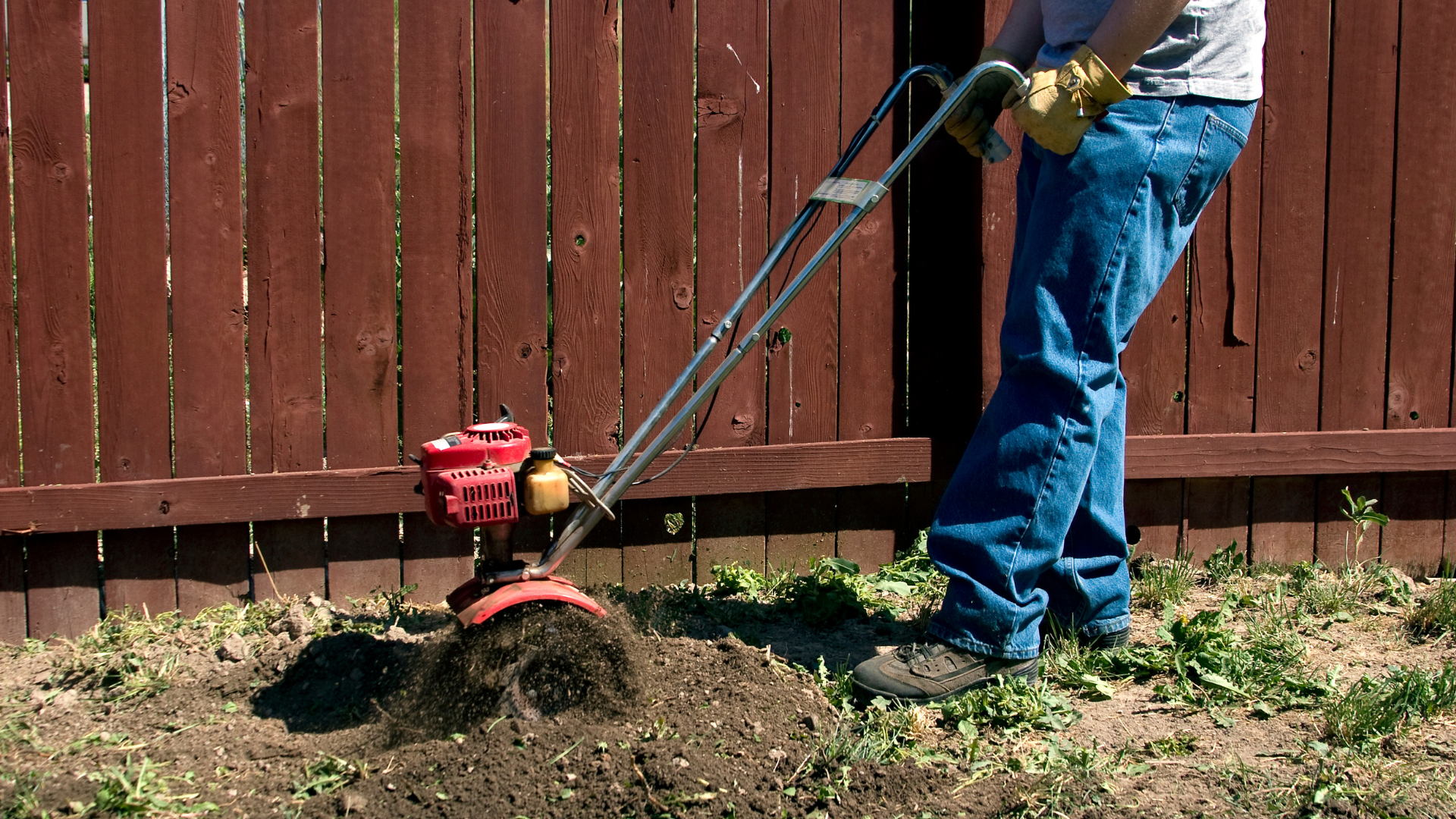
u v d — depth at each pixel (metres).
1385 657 3.09
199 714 2.63
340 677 2.75
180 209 3.16
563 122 3.38
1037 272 2.68
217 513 3.24
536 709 2.48
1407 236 3.84
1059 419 2.67
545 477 2.47
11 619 3.19
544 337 3.44
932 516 3.87
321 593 3.41
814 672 2.90
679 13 3.43
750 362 3.60
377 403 3.36
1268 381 3.82
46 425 3.14
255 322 3.25
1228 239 3.73
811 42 3.53
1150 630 3.31
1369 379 3.88
